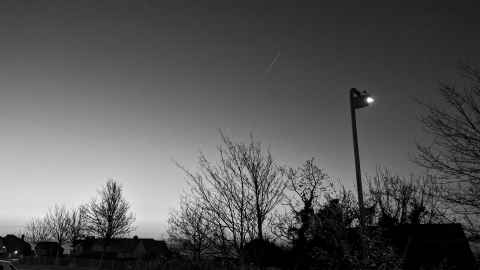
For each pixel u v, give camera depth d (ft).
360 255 31.73
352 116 32.65
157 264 71.87
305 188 37.76
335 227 33.71
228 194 34.06
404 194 37.14
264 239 35.65
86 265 138.82
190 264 41.81
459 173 25.34
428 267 40.52
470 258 37.17
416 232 36.78
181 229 37.22
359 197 30.73
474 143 24.76
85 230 148.15
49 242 215.10
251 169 34.78
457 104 25.90
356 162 31.40
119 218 139.23
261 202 34.42
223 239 33.53
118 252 195.72
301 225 37.50
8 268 55.67
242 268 32.71
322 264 36.68
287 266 37.09
